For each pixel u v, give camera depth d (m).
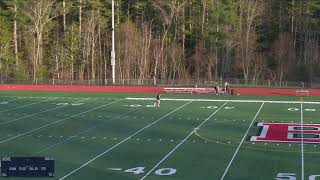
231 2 100.19
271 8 104.00
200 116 49.78
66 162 31.89
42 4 98.31
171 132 41.59
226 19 99.56
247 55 95.31
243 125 44.72
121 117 49.19
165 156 33.41
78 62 99.31
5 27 99.44
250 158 32.72
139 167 30.61
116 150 35.25
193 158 32.84
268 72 95.12
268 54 98.25
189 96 67.69
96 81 82.69
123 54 98.31
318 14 101.62
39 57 97.38
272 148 35.56
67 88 76.31
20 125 44.88
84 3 100.88
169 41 102.62
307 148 35.50
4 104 58.28
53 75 97.56
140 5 105.38
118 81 83.44
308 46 98.06
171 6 101.25
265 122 46.12
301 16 100.88
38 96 67.12
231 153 34.16
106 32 102.56
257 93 70.94
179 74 97.94
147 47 97.94
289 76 94.38
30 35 98.75
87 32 98.69
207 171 29.64
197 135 40.34
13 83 82.56
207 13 102.25
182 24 102.75
